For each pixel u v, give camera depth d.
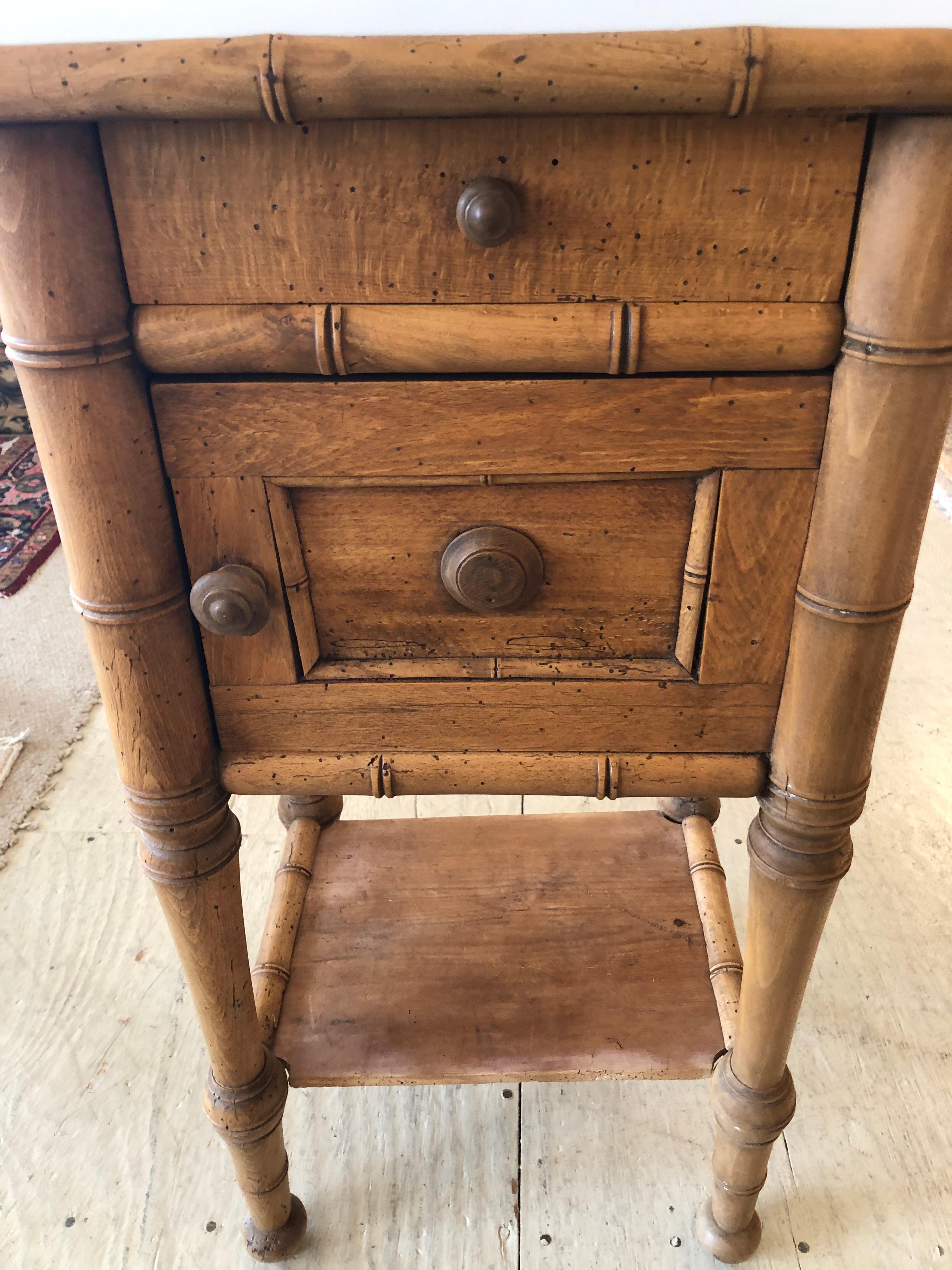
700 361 0.48
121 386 0.49
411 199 0.46
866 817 1.24
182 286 0.48
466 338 0.47
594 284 0.47
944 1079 0.93
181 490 0.53
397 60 0.40
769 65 0.40
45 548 1.84
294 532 0.55
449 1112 0.92
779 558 0.53
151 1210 0.85
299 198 0.46
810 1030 0.98
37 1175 0.87
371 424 0.51
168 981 1.05
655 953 0.89
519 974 0.87
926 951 1.06
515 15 0.41
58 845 1.23
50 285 0.46
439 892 0.96
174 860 0.61
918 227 0.43
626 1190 0.86
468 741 0.60
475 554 0.53
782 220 0.46
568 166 0.45
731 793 0.61
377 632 0.58
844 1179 0.86
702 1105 0.92
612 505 0.53
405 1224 0.84
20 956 1.08
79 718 1.44
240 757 0.61
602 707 0.59
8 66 0.41
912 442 0.48
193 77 0.41
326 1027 0.83
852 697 0.54
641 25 0.41
